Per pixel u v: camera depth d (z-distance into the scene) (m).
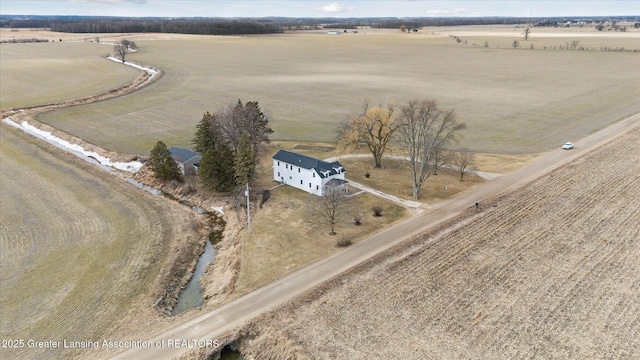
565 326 33.69
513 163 70.00
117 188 64.31
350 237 48.44
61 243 48.53
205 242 50.78
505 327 33.78
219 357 33.16
